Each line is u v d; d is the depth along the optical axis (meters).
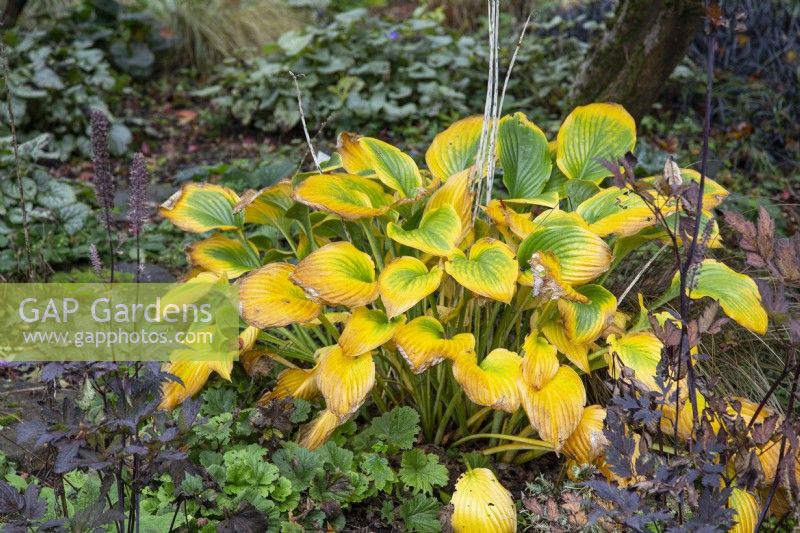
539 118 5.52
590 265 2.23
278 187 2.55
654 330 1.93
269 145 5.56
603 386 2.59
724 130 5.50
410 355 2.15
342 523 2.17
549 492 2.31
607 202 2.51
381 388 2.63
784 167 5.20
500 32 6.89
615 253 2.55
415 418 2.43
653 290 2.87
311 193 2.32
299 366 2.91
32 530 1.70
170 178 4.92
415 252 2.59
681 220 1.89
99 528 1.72
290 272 2.43
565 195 2.74
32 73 5.01
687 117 5.61
